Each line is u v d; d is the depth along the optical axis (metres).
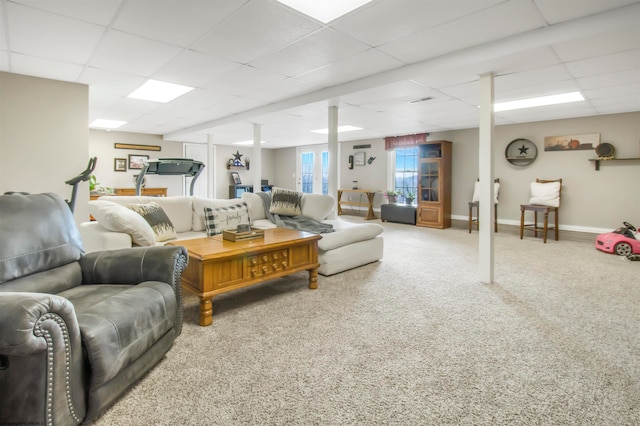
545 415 1.43
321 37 2.65
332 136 4.56
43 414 1.14
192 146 9.05
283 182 10.89
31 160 3.64
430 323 2.36
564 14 2.31
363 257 3.87
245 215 3.88
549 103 4.51
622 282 3.33
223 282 2.45
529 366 1.82
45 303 1.13
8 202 1.69
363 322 2.38
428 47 2.87
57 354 1.17
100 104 4.84
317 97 4.22
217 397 1.54
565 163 5.66
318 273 3.57
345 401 1.52
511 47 2.66
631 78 3.38
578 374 1.74
